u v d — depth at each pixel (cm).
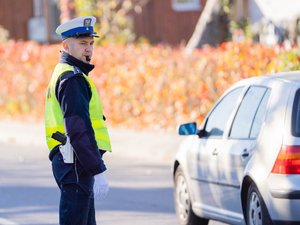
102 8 6962
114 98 5388
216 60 4450
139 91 5175
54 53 5972
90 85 1633
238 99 2169
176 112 4878
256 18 6056
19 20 8694
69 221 1631
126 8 7269
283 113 1912
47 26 8600
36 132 5388
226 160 2095
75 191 1628
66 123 1592
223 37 5912
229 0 5894
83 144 1585
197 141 2322
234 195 2067
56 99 1633
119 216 2708
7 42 7088
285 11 5819
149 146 4388
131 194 3164
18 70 6369
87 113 1602
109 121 5456
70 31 1639
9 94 6500
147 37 8294
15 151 4766
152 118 5094
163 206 2881
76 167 1623
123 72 5269
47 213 2795
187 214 2391
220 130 2214
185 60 4719
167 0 8375
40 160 4294
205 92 4519
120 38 6862
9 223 2620
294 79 1991
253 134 2017
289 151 1852
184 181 2409
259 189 1902
